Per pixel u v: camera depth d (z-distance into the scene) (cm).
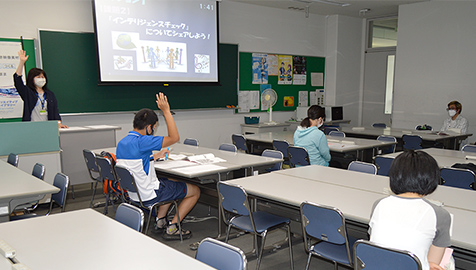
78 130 445
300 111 764
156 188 306
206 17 625
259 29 724
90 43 534
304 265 287
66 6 515
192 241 330
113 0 529
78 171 453
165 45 585
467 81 657
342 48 829
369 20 848
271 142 491
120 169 298
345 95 851
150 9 563
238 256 138
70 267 136
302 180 274
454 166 326
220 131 698
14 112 487
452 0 661
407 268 140
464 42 655
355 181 271
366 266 156
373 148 459
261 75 740
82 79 532
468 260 172
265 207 277
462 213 196
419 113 724
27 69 492
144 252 150
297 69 796
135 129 307
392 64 812
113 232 173
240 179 278
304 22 793
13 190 234
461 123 589
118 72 545
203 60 630
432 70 699
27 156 378
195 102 649
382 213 153
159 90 604
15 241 162
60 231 175
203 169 308
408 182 148
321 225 205
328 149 392
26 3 485
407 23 721
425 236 142
